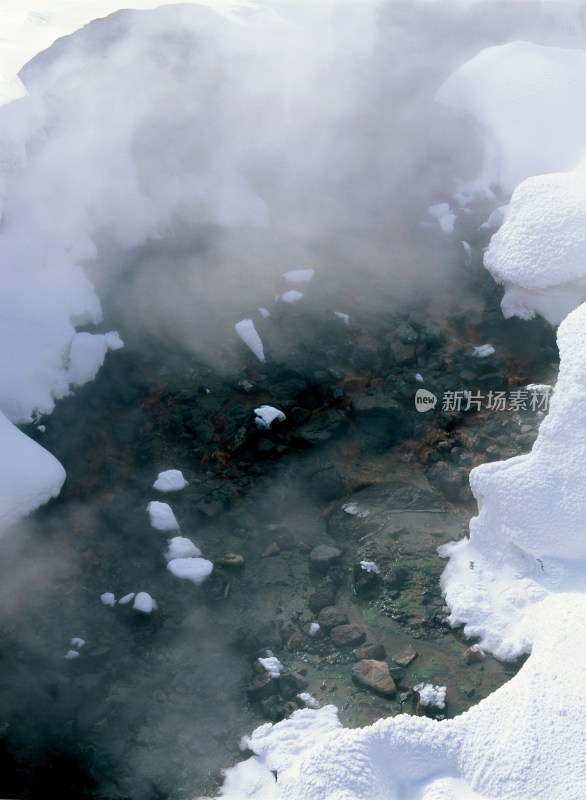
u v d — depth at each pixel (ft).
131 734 16.29
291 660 17.60
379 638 17.95
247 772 15.56
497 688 16.74
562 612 16.31
